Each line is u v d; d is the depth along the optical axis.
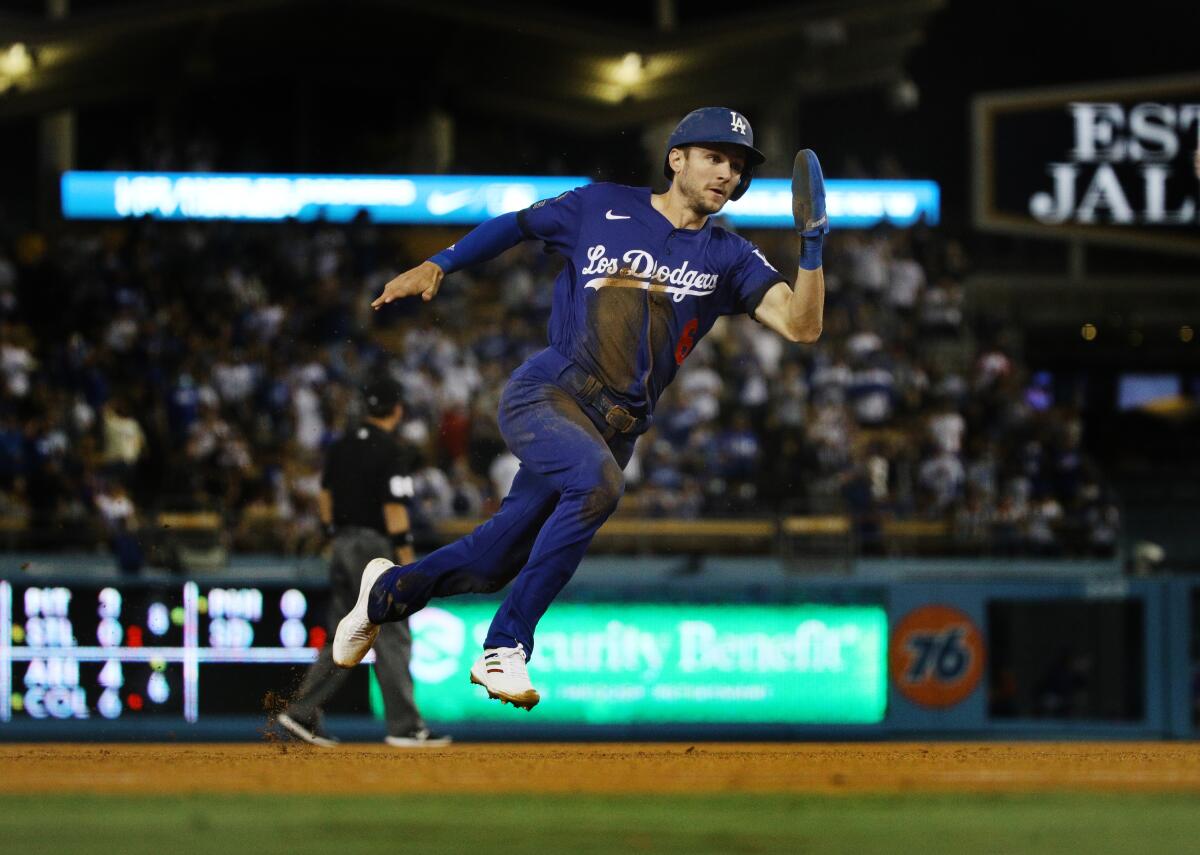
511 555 18.39
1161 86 92.25
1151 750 25.45
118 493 60.97
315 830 13.00
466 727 47.81
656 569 63.31
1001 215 92.88
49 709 46.34
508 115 100.25
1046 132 92.62
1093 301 97.88
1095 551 67.44
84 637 46.50
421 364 70.25
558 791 15.55
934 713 50.47
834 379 73.19
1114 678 58.28
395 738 34.88
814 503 64.56
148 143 93.38
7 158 98.69
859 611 50.34
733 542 63.91
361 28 94.62
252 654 46.59
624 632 49.22
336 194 86.19
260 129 100.19
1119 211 92.56
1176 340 100.12
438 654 47.72
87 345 72.94
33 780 16.06
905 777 16.50
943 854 11.94
